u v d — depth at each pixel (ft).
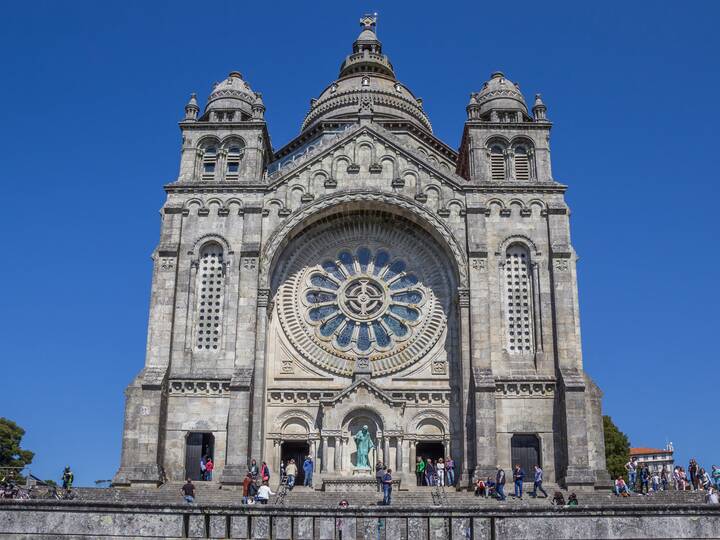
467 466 169.27
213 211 186.39
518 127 196.03
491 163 195.31
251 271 180.55
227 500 154.51
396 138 193.06
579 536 96.48
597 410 171.53
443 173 189.16
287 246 191.11
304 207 186.91
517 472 158.20
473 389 172.35
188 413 172.24
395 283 191.21
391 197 187.62
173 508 98.37
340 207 189.06
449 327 185.26
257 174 191.93
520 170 194.49
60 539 97.91
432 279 190.29
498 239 184.34
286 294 189.57
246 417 168.45
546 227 185.06
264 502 139.64
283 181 189.47
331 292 190.60
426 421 179.32
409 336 186.29
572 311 176.96
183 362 175.52
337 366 183.83
